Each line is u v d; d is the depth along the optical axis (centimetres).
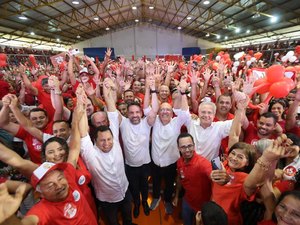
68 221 130
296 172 135
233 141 189
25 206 208
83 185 174
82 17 1584
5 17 1125
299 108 269
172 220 258
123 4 1600
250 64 530
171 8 1612
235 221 143
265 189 122
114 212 218
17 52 1331
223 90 377
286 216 98
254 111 266
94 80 402
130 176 252
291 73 226
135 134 241
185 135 195
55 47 2259
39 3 1109
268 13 1163
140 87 450
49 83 233
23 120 213
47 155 157
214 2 1229
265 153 115
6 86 441
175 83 471
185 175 201
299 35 1292
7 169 217
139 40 2494
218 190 148
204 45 2561
